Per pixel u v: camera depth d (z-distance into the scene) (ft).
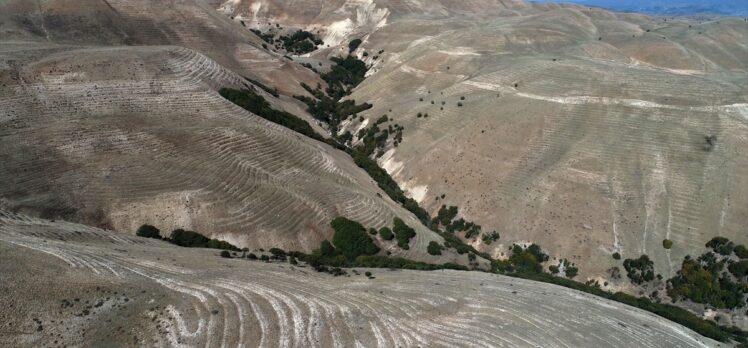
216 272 133.08
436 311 123.65
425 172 286.66
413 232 204.33
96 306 105.81
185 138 216.54
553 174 252.62
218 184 195.93
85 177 184.14
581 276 212.23
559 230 228.63
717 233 212.43
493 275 163.43
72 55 252.01
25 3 359.05
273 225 188.03
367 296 128.98
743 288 191.11
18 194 170.19
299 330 108.27
